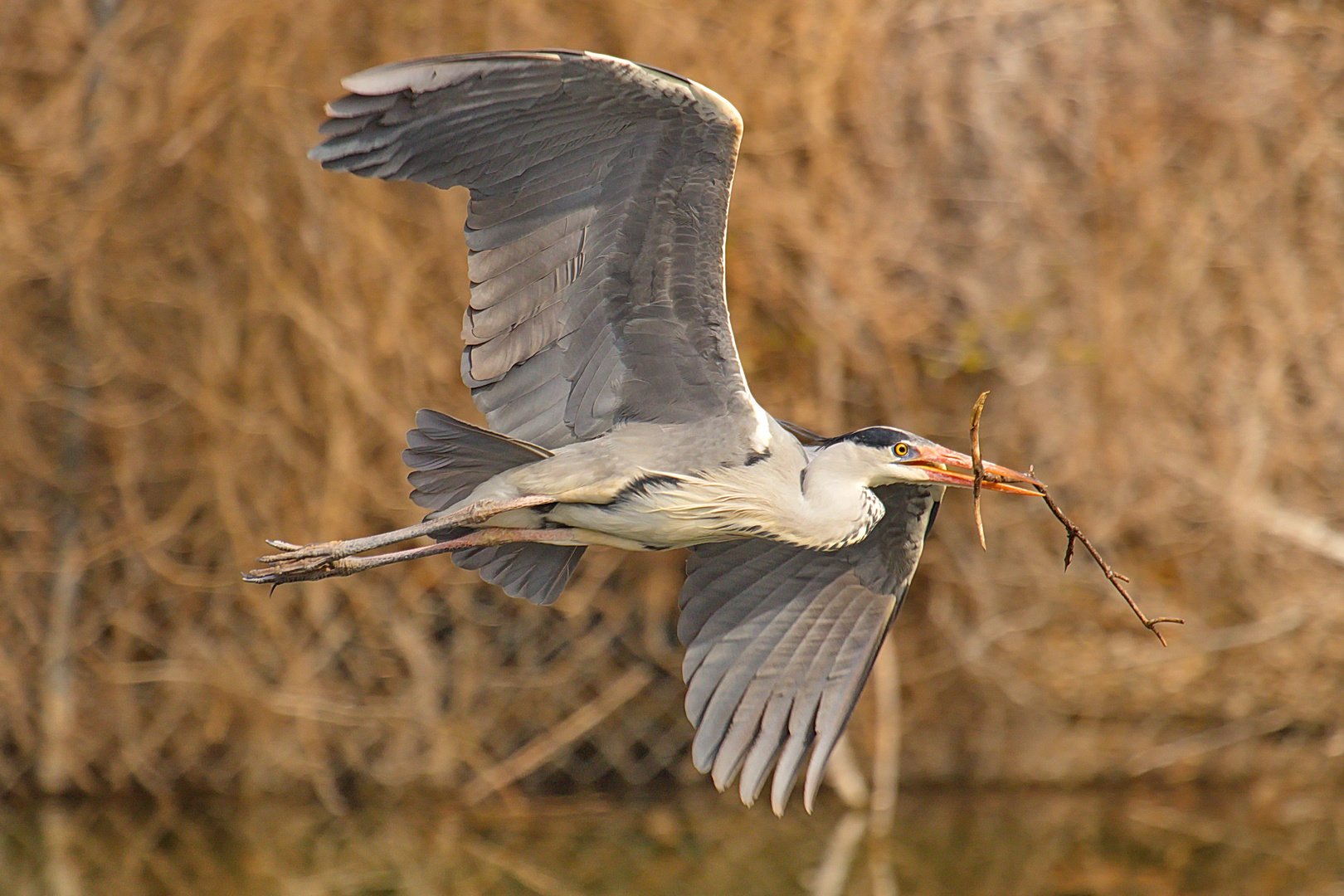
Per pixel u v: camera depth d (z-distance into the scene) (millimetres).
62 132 12656
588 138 6414
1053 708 13805
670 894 11703
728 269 12586
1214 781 14039
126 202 12617
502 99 6238
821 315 12656
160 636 12977
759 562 7695
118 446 12742
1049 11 13766
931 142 13133
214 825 12695
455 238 12438
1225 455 13805
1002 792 13766
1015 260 13305
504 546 7293
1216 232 13953
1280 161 14195
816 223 12727
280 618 12781
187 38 12531
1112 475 13500
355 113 6113
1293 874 12195
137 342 12766
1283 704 14172
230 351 12562
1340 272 14234
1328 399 14180
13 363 12680
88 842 12336
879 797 13391
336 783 13148
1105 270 13523
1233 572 13906
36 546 12867
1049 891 11859
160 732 13000
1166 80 13984
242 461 12594
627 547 7121
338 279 12375
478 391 6852
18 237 12523
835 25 12727
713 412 6992
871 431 7238
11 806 12875
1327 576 14062
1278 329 13984
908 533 7566
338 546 6879
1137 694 13891
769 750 7527
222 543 12812
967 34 13352
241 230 12469
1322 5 14688
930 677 13625
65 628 12898
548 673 13195
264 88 12438
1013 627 13500
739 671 7629
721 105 6211
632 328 6824
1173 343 13695
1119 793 13875
